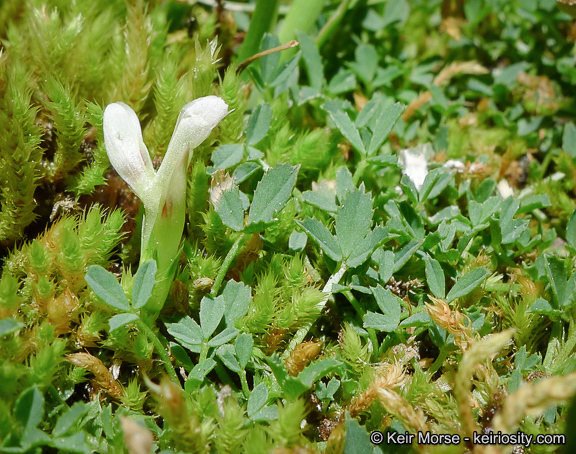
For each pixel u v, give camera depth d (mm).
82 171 46
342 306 45
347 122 47
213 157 45
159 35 53
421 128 59
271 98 53
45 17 48
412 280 45
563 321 45
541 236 50
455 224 47
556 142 59
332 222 46
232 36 59
